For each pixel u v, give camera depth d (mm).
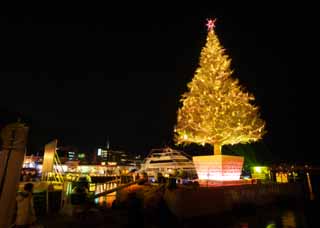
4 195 4598
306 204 18656
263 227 11195
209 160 17484
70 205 11820
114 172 40438
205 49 19922
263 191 17531
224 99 17891
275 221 12602
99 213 11773
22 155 4953
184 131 18984
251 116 18312
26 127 5195
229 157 17359
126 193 13391
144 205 12078
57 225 9992
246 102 18344
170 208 12242
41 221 10578
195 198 12805
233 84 18469
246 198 15859
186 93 19734
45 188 12727
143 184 14016
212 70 18797
